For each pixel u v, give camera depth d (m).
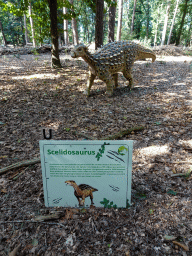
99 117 4.53
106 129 3.94
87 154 1.87
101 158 1.88
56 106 5.22
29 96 5.95
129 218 2.00
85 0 9.95
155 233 1.83
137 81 7.62
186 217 1.97
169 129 3.84
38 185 2.46
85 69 9.50
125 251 1.69
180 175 2.55
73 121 4.35
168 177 2.55
